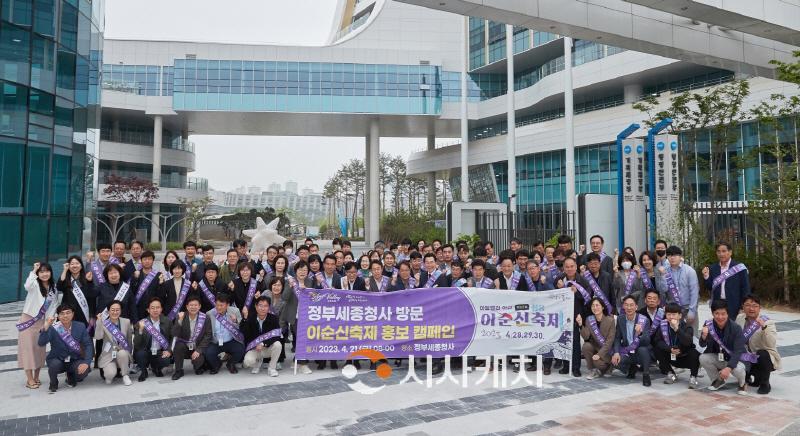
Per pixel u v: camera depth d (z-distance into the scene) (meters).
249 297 7.98
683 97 20.64
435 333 7.87
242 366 8.31
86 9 18.20
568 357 7.74
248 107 43.28
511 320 7.92
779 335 10.43
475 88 48.69
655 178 16.27
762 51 16.28
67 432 5.50
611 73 35.81
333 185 80.12
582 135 36.81
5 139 15.16
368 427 5.61
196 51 43.19
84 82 18.11
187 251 10.04
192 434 5.42
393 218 50.91
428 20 48.66
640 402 6.41
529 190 42.81
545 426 5.61
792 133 20.70
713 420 5.76
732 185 27.17
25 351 7.09
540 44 40.91
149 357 7.56
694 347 7.07
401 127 51.16
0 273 15.12
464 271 9.27
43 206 16.27
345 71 44.34
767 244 14.48
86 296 7.83
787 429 5.43
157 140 47.12
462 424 5.68
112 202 48.28
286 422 5.76
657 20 14.43
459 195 55.91
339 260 9.95
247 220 63.47
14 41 15.38
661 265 8.37
